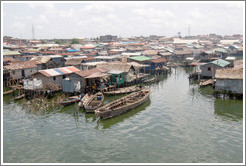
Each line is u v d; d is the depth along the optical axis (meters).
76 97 38.25
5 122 29.12
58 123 28.77
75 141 23.81
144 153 21.19
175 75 65.50
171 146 22.41
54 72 43.25
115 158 20.38
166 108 34.25
